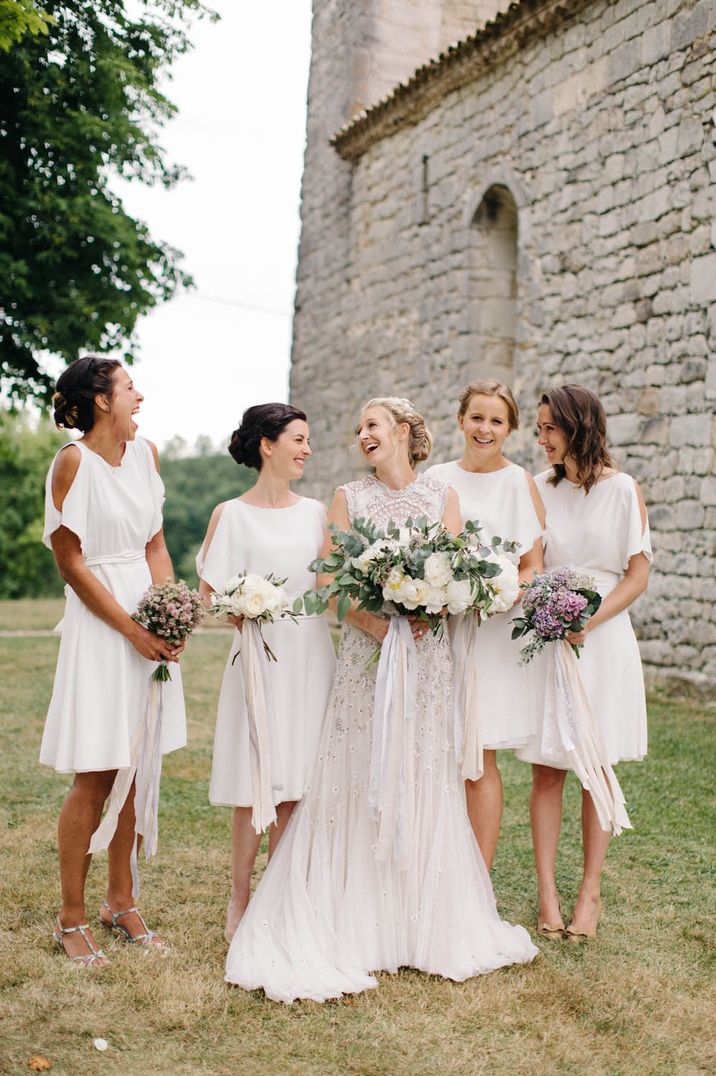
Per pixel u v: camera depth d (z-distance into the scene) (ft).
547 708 9.87
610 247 24.77
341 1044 7.70
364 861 9.26
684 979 8.88
